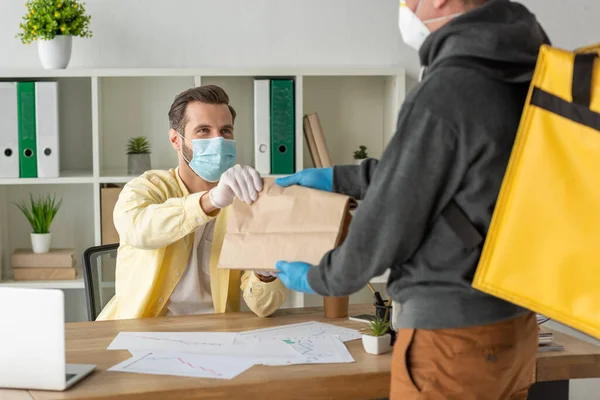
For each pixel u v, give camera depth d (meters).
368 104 3.63
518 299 1.24
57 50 3.19
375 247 1.31
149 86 3.50
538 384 1.88
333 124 3.61
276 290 2.12
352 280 1.37
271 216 1.75
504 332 1.31
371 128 3.64
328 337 1.91
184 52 3.47
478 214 1.29
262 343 1.85
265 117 3.29
